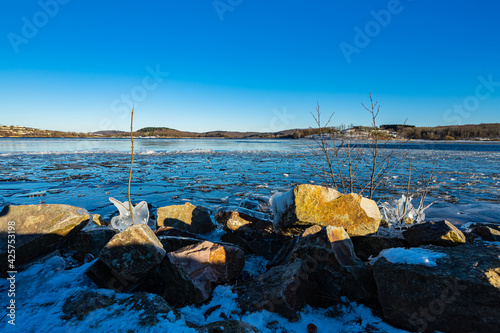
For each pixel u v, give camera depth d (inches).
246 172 633.0
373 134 219.3
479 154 1187.9
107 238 174.9
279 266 124.5
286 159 955.3
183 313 106.8
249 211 186.7
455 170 674.8
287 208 155.4
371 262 120.1
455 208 327.0
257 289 113.3
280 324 100.6
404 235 149.3
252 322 100.1
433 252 112.0
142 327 90.7
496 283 87.3
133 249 121.6
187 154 1173.1
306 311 108.8
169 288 122.1
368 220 148.2
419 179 529.7
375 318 105.0
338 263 117.0
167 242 156.8
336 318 106.4
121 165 756.6
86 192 410.6
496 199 374.6
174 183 491.2
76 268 135.9
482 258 102.7
